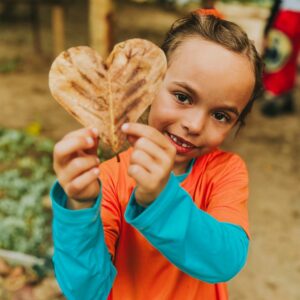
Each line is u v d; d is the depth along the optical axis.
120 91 0.91
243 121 1.64
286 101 6.56
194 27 1.29
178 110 1.22
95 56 0.92
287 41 6.21
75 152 0.90
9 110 5.77
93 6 4.08
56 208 1.00
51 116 5.71
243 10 16.72
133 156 0.89
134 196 1.00
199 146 1.25
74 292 1.09
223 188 1.40
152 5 15.73
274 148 5.50
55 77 0.90
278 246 3.60
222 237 1.07
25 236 3.10
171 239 0.97
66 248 1.03
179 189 0.98
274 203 4.24
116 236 1.35
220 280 1.09
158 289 1.37
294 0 5.95
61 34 7.80
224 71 1.17
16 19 11.05
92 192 0.96
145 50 0.92
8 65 7.63
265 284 3.18
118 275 1.39
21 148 4.61
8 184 3.77
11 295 2.68
